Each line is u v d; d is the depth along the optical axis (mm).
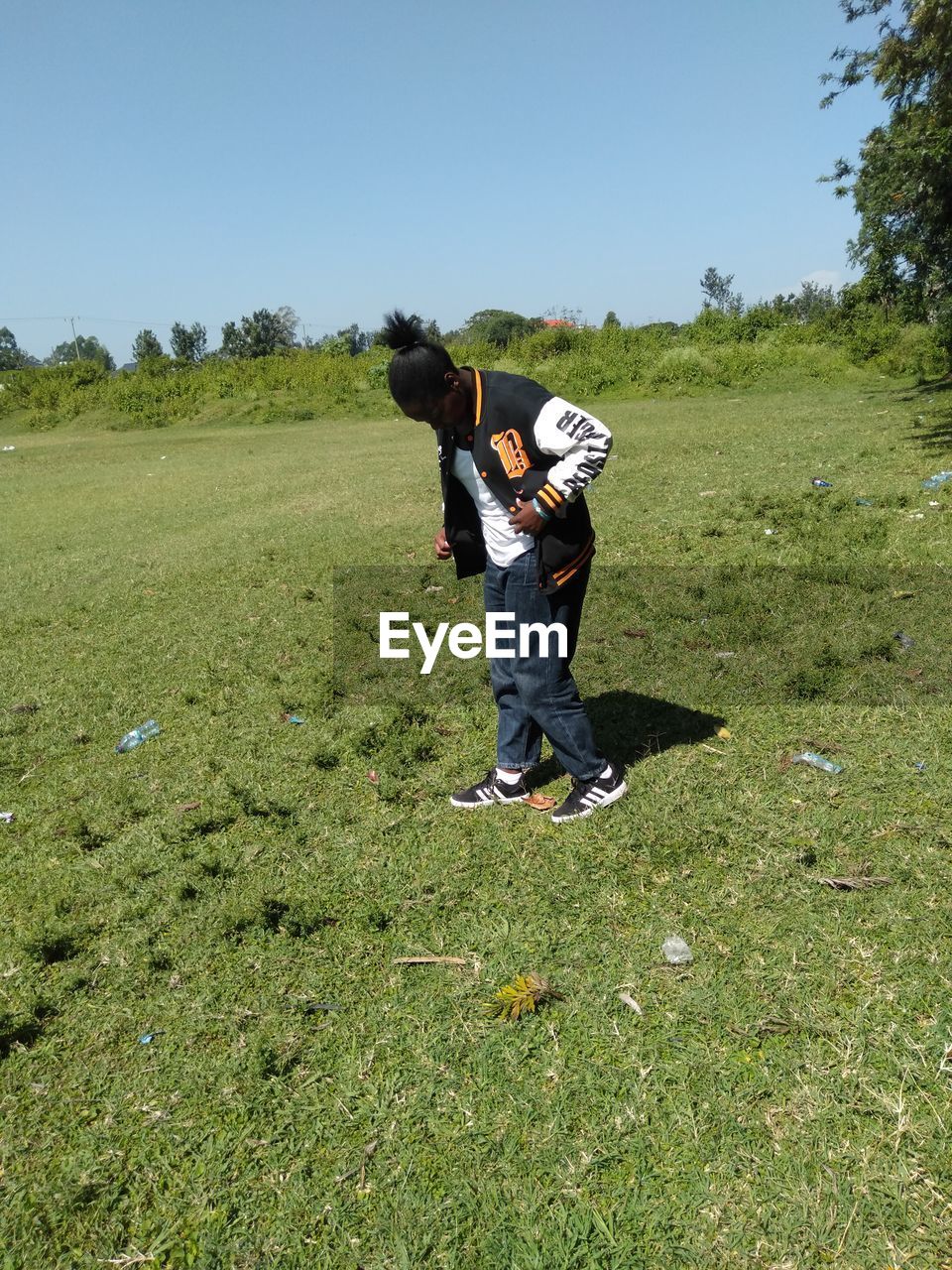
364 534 8852
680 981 2383
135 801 3691
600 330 30250
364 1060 2225
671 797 3268
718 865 2863
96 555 9148
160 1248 1810
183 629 6102
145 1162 2004
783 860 2840
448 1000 2398
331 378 30859
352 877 2998
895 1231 1709
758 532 6980
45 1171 2008
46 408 32938
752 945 2484
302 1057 2250
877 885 2680
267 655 5406
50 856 3338
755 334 27578
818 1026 2182
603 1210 1804
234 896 2947
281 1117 2086
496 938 2629
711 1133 1942
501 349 31156
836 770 3350
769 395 21922
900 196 11742
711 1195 1811
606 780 3197
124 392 31781
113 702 4824
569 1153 1931
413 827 3273
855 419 14062
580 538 2902
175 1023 2410
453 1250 1757
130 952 2711
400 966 2555
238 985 2525
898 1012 2199
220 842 3297
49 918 2930
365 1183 1909
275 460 17094
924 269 13031
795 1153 1881
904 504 7344
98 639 6070
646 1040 2203
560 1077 2125
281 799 3580
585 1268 1696
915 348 22109
